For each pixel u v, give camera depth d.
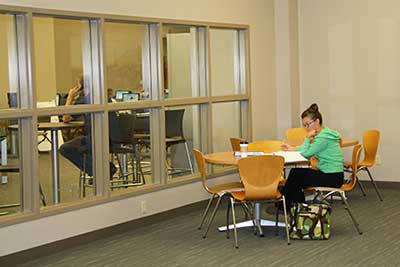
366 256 5.06
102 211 5.89
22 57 5.30
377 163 8.22
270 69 8.34
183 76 7.03
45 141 5.53
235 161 5.58
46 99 5.46
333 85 8.46
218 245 5.52
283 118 8.45
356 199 7.44
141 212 6.32
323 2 8.42
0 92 5.22
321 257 5.05
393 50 8.04
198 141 7.33
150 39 6.63
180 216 6.77
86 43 5.92
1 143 5.32
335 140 5.81
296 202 5.75
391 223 6.18
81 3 5.68
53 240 5.42
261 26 8.16
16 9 5.13
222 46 7.64
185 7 6.91
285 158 5.70
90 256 5.29
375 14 8.12
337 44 8.39
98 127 5.96
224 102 7.63
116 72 6.14
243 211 6.88
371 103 8.23
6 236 5.02
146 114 6.56
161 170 6.63
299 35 8.59
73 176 5.79
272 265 4.88
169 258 5.16
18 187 5.32
